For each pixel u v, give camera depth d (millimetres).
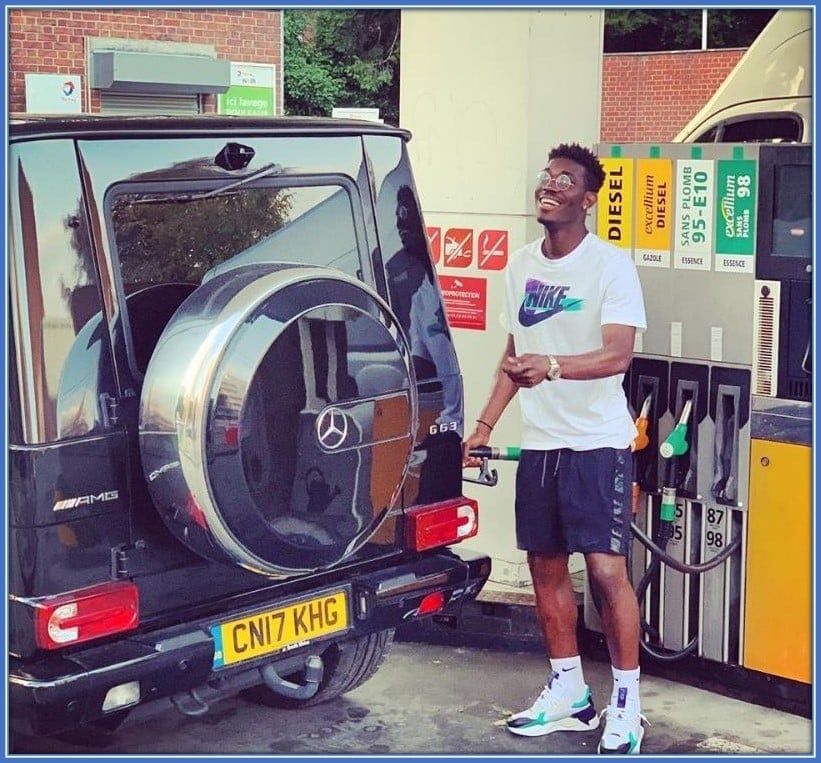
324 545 3268
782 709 4316
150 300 3215
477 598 4949
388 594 3637
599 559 3928
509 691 4539
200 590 3297
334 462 3260
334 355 3250
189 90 12930
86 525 3062
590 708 4172
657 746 4027
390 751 3988
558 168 3883
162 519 3188
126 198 3174
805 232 4117
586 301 3896
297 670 3779
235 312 3094
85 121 3121
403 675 4695
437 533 3826
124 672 3039
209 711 4336
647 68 22328
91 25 12281
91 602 3033
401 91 5352
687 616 4539
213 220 3361
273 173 3498
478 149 5121
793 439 4191
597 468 3898
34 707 2930
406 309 3814
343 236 3674
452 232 5242
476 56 5082
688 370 4453
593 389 3900
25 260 2977
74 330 3051
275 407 3127
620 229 4590
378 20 22219
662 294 4500
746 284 4266
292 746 4031
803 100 6504
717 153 4297
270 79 13773
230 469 3047
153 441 3100
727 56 21688
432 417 3859
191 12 13008
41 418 2980
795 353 4168
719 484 4379
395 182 3820
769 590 4293
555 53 5027
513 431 5137
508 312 4148
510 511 5141
